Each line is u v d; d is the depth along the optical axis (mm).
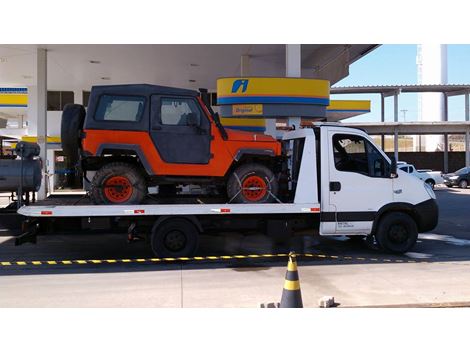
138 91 7539
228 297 5809
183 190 8883
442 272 7125
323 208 8109
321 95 14227
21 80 24438
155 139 7555
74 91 26766
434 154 44500
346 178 8195
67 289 6207
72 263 7801
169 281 6609
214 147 7758
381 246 8477
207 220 8117
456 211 16562
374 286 6312
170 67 20750
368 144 8406
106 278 6805
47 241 9969
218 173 7781
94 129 7387
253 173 7957
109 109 7453
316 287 6262
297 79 14031
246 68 18484
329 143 8180
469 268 7410
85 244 9617
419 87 43031
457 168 44125
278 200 8039
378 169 8414
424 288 6199
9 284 6473
